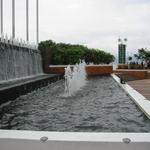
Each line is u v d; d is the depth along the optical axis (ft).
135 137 12.69
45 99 48.65
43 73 126.62
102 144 12.26
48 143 12.44
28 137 12.71
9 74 82.23
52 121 30.66
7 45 84.43
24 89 55.16
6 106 41.19
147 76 134.92
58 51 164.14
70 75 63.46
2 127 28.43
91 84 81.20
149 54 277.23
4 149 12.59
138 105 37.60
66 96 52.65
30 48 113.29
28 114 34.99
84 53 214.90
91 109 37.78
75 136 12.89
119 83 75.56
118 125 28.17
